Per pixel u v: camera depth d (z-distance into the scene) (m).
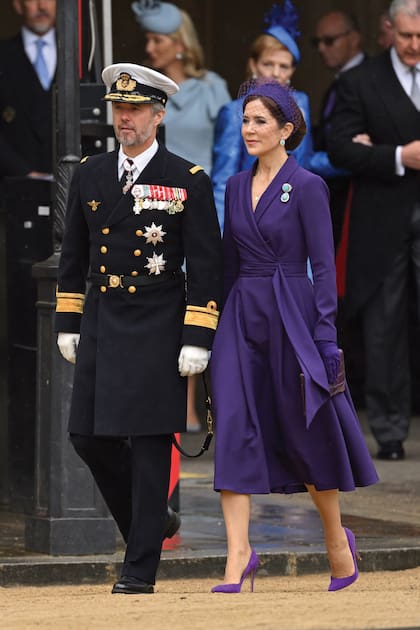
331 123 40.88
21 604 23.56
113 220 24.28
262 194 24.45
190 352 24.11
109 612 21.58
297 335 24.02
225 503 24.14
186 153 42.28
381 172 40.28
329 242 24.25
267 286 24.30
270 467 24.55
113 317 24.33
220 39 54.59
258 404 24.39
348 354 49.31
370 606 21.64
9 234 33.62
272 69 39.50
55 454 28.30
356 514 33.50
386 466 40.38
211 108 42.41
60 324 25.06
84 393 24.56
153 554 24.39
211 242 24.33
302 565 28.33
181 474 39.09
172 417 24.25
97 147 30.64
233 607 21.72
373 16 53.31
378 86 40.62
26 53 41.19
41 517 28.45
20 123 41.06
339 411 24.34
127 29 47.94
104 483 25.30
